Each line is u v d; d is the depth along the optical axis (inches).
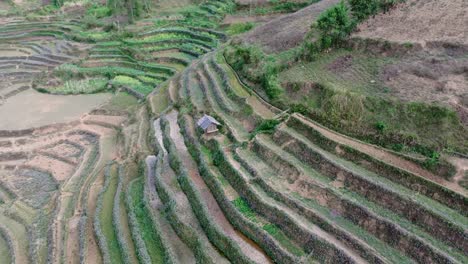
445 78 1273.4
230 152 1378.0
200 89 1834.4
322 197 1125.1
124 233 1211.9
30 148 1786.4
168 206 1262.3
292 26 1909.4
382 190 1064.8
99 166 1582.2
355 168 1156.5
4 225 1353.3
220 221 1194.6
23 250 1237.1
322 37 1585.9
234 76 1750.7
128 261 1102.4
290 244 1063.0
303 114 1379.2
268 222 1133.7
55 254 1165.7
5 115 2022.6
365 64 1459.2
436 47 1411.2
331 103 1310.3
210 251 1099.3
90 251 1165.1
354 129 1251.2
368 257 962.1
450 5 1622.8
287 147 1305.4
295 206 1120.8
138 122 1825.8
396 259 946.1
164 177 1398.9
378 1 1659.7
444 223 956.0
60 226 1278.3
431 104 1168.8
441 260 906.1
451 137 1106.7
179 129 1675.7
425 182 1051.9
